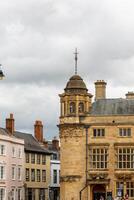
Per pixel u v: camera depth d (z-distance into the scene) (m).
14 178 114.38
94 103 103.88
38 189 123.94
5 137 111.06
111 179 97.88
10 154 113.06
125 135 98.75
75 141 99.81
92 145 99.31
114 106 102.69
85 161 99.19
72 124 100.00
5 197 109.81
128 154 98.12
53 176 134.38
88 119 100.31
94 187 99.19
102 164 98.75
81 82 102.62
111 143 98.88
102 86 106.19
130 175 97.19
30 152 122.06
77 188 98.69
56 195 134.75
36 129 132.38
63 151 100.50
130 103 102.62
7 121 119.06
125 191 97.12
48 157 129.25
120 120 99.19
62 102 102.06
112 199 96.12
